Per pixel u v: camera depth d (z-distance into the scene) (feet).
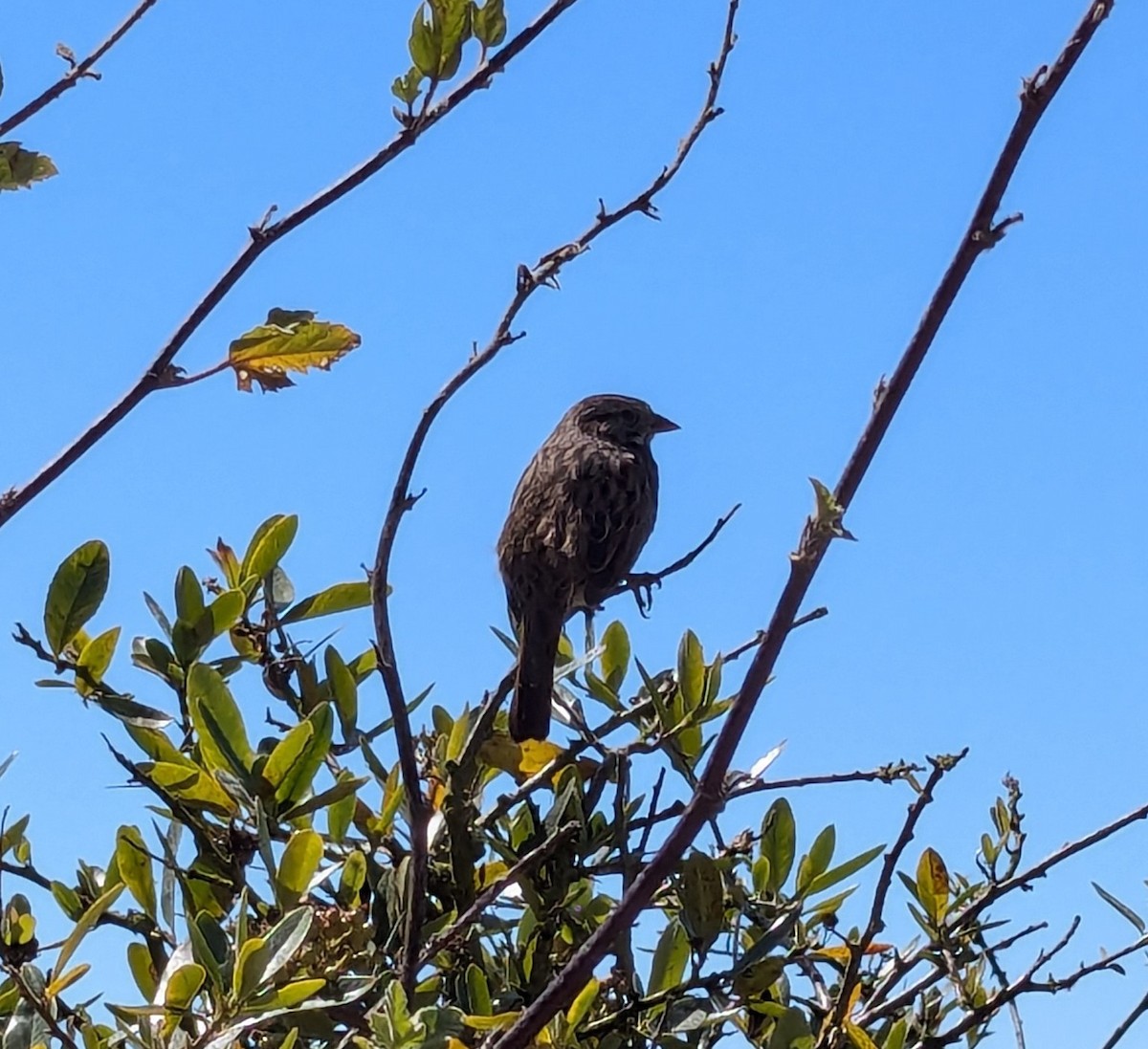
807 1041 16.98
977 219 12.41
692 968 18.15
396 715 16.02
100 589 18.92
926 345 12.57
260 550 20.93
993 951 19.27
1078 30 12.10
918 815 17.08
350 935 17.26
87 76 14.61
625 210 15.64
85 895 19.07
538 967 19.03
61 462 13.79
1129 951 19.01
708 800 13.62
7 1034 15.33
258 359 15.90
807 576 12.83
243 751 17.83
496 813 20.12
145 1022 15.47
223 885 18.39
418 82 14.71
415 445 15.64
